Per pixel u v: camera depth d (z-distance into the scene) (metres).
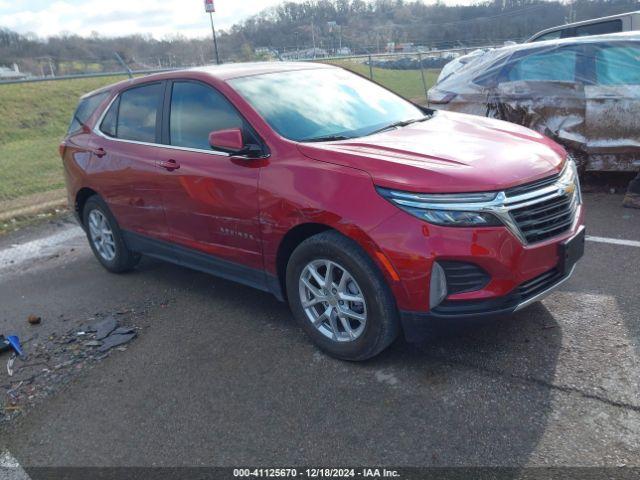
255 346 4.01
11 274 6.21
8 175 11.70
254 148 3.91
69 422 3.43
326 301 3.65
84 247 6.92
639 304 3.99
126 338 4.34
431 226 3.11
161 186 4.62
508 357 3.52
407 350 3.71
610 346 3.52
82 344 4.36
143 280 5.56
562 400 3.09
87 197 5.83
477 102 7.46
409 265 3.15
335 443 2.97
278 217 3.72
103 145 5.31
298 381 3.53
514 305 3.23
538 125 6.98
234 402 3.41
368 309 3.41
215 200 4.15
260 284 4.16
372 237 3.23
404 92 17.80
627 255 4.88
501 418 3.01
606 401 3.04
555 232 3.40
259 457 2.95
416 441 2.92
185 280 5.44
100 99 5.62
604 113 6.52
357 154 3.50
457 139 3.81
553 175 3.44
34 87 20.31
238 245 4.14
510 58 7.25
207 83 4.43
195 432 3.19
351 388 3.40
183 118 4.58
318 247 3.53
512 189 3.20
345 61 22.36
